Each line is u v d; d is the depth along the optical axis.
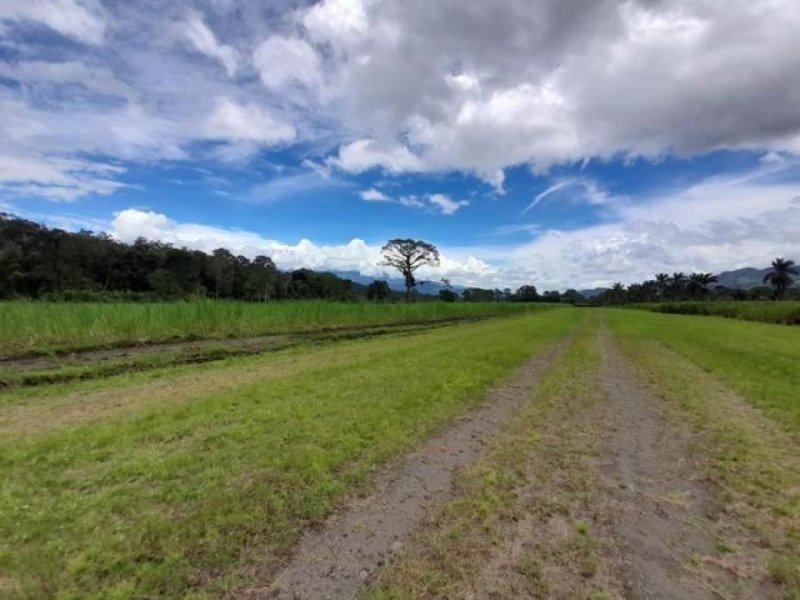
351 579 3.03
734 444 5.96
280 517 3.72
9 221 45.41
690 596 2.97
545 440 5.96
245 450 5.00
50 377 8.62
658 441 6.09
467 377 9.61
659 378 10.73
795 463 5.33
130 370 9.91
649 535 3.71
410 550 3.38
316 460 4.79
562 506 4.15
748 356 14.37
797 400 8.19
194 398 7.19
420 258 65.19
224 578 2.98
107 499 3.84
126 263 52.97
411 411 6.83
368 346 14.91
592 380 10.31
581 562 3.30
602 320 42.16
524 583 3.04
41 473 4.32
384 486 4.45
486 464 5.07
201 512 3.68
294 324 19.17
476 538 3.57
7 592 2.72
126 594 2.76
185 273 55.66
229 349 12.79
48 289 42.12
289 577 3.03
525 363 12.44
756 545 3.60
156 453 4.86
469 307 42.28
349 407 6.83
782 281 80.88
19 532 3.31
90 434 5.35
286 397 7.39
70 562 2.99
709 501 4.36
